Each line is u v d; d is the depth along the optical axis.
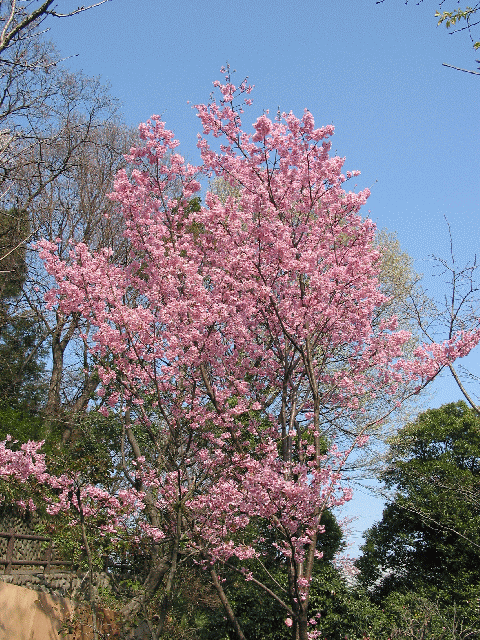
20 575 8.52
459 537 14.11
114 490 9.93
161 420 10.62
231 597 12.58
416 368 7.92
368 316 8.71
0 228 13.41
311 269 7.71
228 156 8.38
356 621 12.48
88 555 8.48
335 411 9.21
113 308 7.79
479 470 15.34
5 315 14.63
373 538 16.17
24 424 12.08
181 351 7.68
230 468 7.96
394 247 16.02
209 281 9.32
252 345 8.38
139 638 10.28
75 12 5.42
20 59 8.68
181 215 9.26
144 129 8.69
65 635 8.79
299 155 8.10
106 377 7.91
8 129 9.88
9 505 8.89
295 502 6.70
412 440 16.05
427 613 11.87
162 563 10.33
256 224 8.16
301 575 6.96
